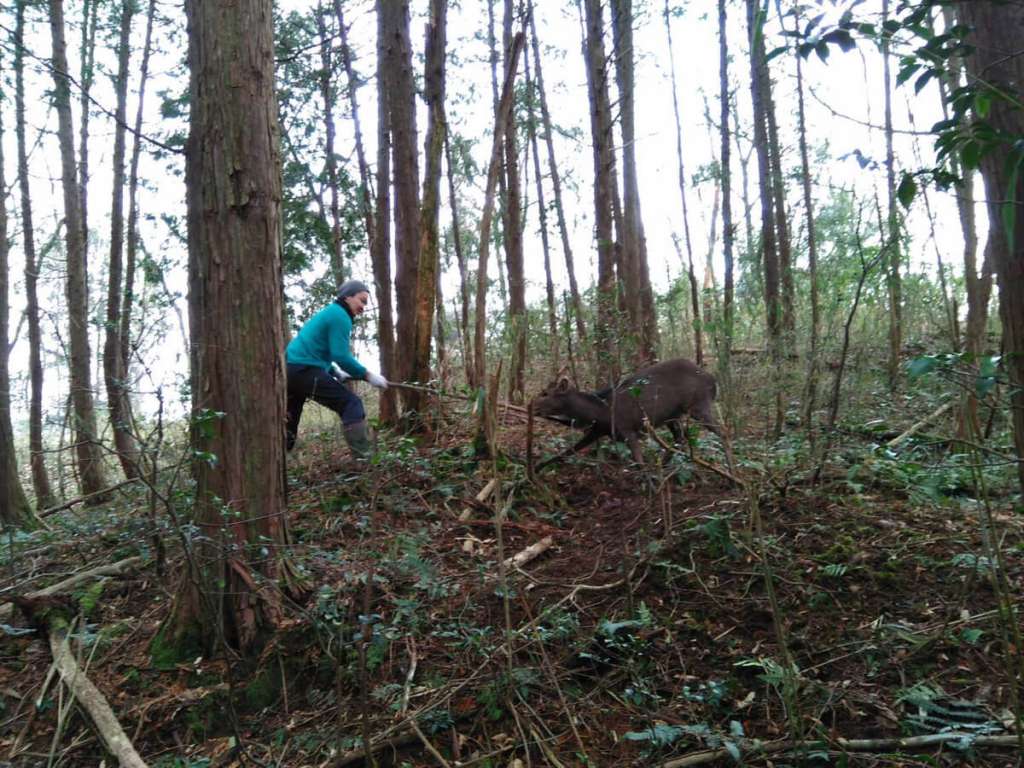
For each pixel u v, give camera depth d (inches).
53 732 156.3
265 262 166.4
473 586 177.3
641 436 249.1
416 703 149.3
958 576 164.7
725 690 144.8
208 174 164.4
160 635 169.3
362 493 224.4
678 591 171.8
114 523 232.2
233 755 145.8
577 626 159.6
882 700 139.4
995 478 208.4
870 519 190.4
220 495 164.9
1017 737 121.6
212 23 162.1
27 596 182.5
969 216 309.3
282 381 171.9
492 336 392.8
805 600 164.9
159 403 144.3
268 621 164.4
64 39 427.2
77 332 419.8
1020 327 99.7
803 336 287.6
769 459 217.6
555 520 211.0
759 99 395.5
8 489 286.5
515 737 140.6
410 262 280.7
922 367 93.8
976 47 94.1
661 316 470.9
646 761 133.6
